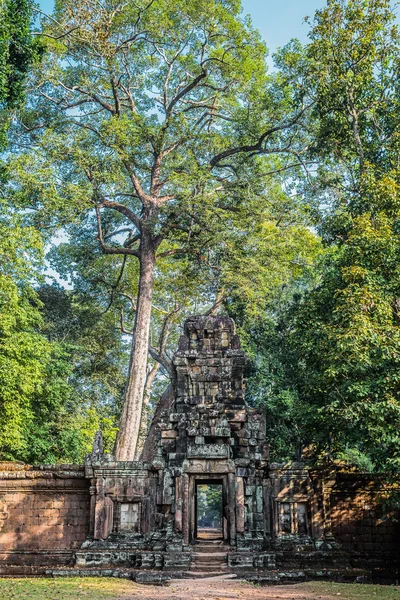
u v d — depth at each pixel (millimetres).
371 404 17844
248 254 35812
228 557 19844
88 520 23094
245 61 38156
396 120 25406
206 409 23828
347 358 18656
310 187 36750
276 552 21328
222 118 41906
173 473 22297
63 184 34000
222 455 22047
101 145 36000
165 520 22047
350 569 20391
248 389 34875
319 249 37969
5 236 25547
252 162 39125
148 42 40438
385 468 18281
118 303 45344
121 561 20766
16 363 25609
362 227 20797
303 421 24656
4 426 25844
